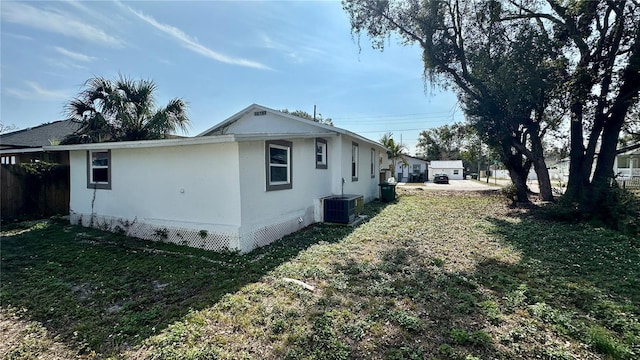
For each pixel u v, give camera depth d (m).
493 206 11.54
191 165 5.95
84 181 7.68
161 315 3.24
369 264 4.79
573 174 9.97
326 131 9.96
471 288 3.88
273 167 6.52
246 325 2.98
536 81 8.82
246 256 5.26
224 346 2.65
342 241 6.27
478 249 5.66
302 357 2.49
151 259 5.16
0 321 3.20
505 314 3.19
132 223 6.76
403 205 12.02
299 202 7.60
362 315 3.17
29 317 3.27
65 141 10.02
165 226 6.24
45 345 2.75
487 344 2.64
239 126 11.76
